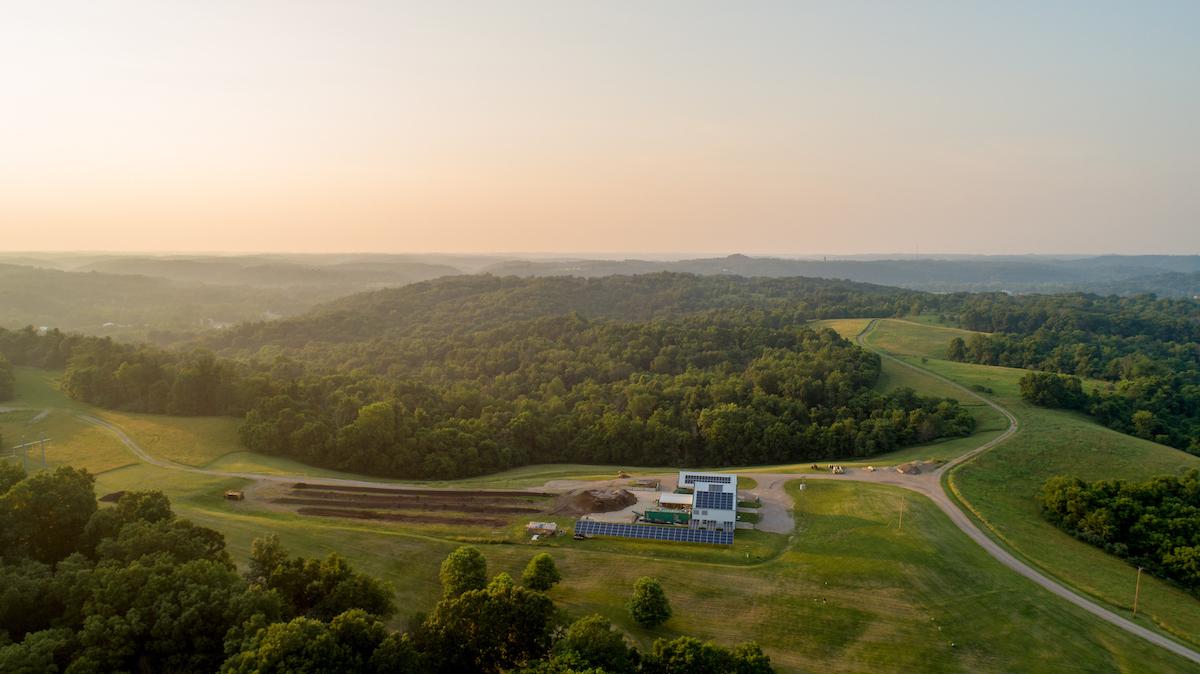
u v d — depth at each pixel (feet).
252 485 323.78
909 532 260.01
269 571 191.21
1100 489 289.94
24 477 213.05
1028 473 333.21
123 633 142.82
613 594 220.64
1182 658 196.03
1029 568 244.83
